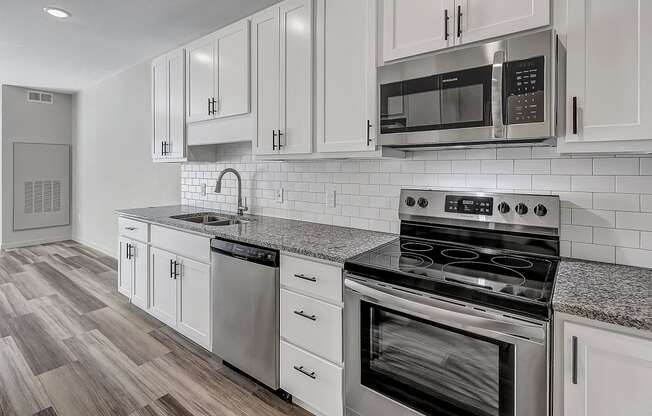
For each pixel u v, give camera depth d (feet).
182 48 9.78
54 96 19.24
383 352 5.02
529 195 5.51
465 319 4.14
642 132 3.88
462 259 5.31
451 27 5.13
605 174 5.07
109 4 8.98
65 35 11.03
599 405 3.53
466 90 4.88
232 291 7.02
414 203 6.63
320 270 5.66
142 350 8.25
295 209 8.86
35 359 7.80
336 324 5.49
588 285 4.17
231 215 9.79
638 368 3.33
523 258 5.36
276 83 7.49
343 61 6.41
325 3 6.63
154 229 9.21
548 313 3.70
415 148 6.16
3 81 16.97
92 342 8.61
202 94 9.24
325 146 6.74
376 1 5.95
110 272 14.37
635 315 3.31
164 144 10.57
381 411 5.07
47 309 10.57
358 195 7.63
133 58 13.35
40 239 19.24
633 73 3.91
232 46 8.37
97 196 17.67
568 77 4.26
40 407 6.23
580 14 4.16
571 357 3.64
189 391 6.74
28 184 18.63
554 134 4.35
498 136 4.63
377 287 4.88
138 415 6.07
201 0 8.76
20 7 9.14
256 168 9.70
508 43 4.52
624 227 4.96
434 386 4.59
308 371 5.90
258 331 6.57
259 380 6.65
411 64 5.38
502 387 4.03
